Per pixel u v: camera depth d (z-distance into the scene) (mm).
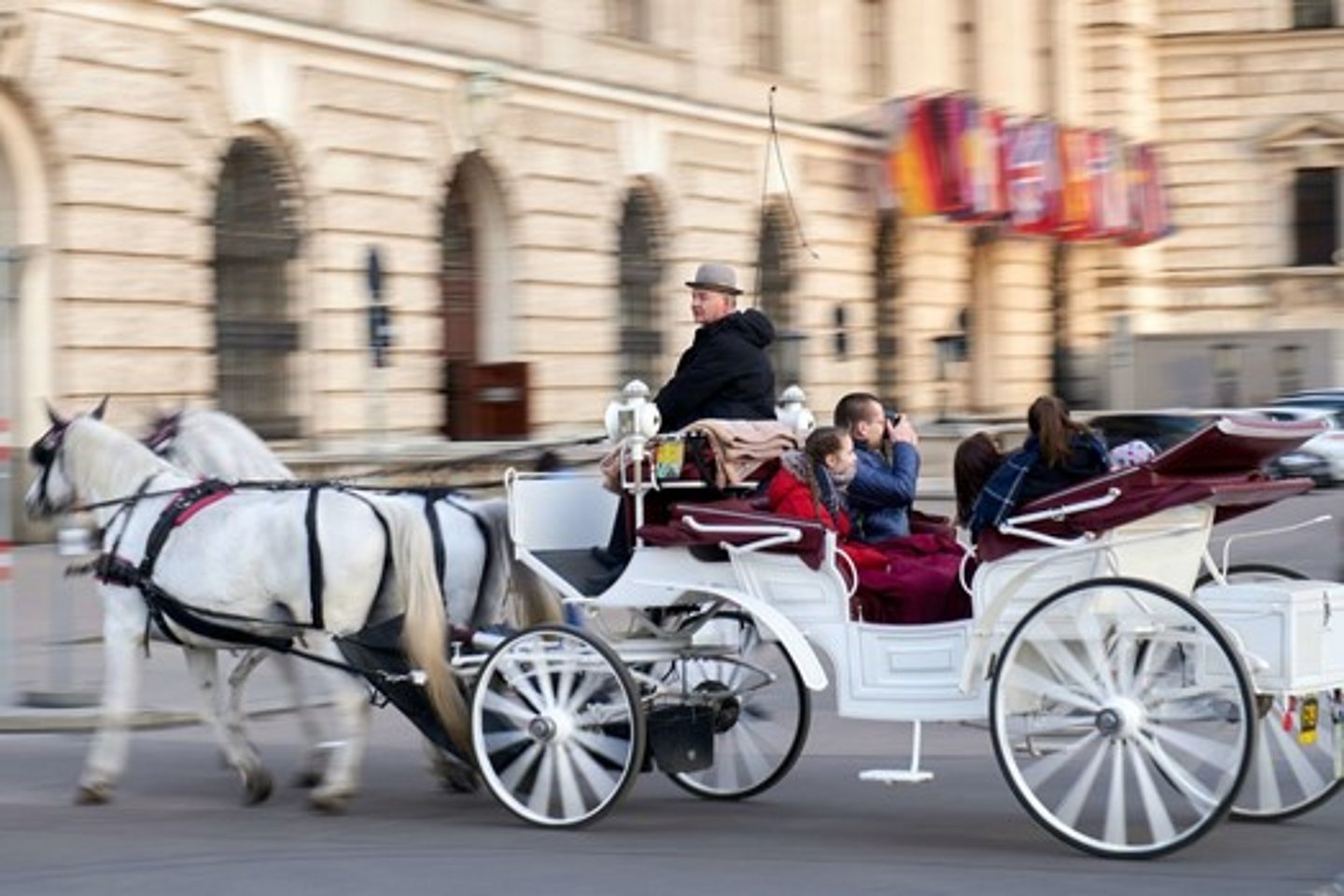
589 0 98500
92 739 40469
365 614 31828
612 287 99688
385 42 84000
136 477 33562
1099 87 154750
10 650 46875
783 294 116125
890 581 29891
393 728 41500
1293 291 158000
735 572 30625
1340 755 29234
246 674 34094
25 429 68875
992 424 128000
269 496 32656
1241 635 27734
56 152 69375
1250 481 28281
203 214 75312
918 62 131000
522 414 90812
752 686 33094
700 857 28641
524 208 93312
